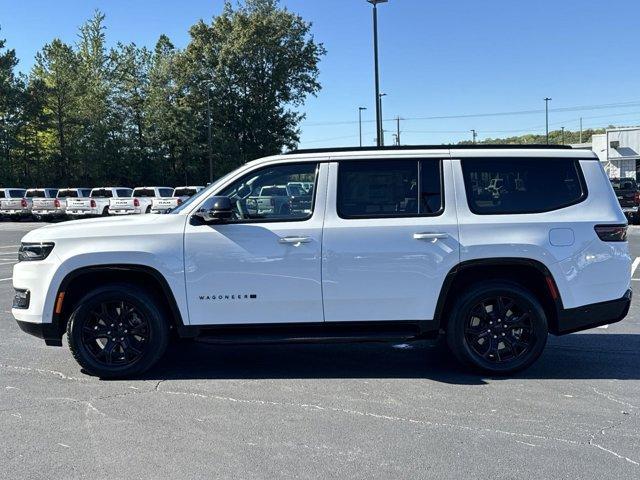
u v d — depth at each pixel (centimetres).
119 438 413
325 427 431
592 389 512
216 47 5466
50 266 532
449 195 539
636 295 931
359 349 657
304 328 540
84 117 5219
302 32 5622
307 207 541
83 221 563
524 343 545
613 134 4306
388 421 442
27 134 5106
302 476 357
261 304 533
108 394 507
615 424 435
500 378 545
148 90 5491
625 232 549
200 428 430
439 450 392
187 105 5288
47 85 5078
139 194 3334
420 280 532
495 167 548
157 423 440
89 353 543
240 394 506
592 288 538
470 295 538
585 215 541
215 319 535
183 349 662
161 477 356
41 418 451
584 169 552
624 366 580
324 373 568
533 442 404
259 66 5469
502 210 541
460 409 466
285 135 5659
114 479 354
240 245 529
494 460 377
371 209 539
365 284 532
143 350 544
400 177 544
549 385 524
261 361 612
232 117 5525
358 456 383
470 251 529
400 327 543
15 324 786
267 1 5503
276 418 449
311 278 530
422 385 527
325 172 543
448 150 550
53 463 375
